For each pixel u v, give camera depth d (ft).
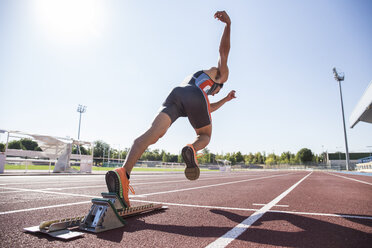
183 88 9.52
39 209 9.27
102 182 24.76
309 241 5.61
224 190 18.63
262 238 5.85
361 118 55.36
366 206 11.07
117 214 6.79
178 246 5.20
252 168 266.98
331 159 270.05
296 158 305.12
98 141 255.70
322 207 10.72
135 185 22.94
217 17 10.00
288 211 9.64
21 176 36.83
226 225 7.20
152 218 8.13
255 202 12.25
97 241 5.48
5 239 5.50
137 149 8.36
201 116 9.66
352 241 5.63
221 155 318.86
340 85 112.47
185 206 10.70
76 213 8.57
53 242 5.35
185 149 8.41
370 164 90.58
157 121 8.89
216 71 11.21
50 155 56.75
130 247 5.09
